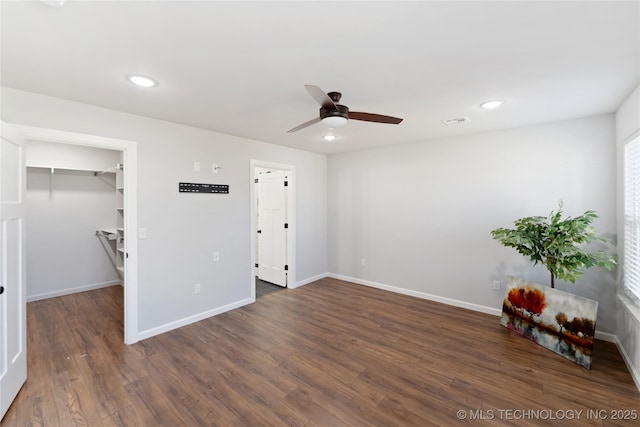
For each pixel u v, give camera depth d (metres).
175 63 1.87
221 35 1.56
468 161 3.77
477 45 1.67
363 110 2.79
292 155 4.69
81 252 4.60
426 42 1.64
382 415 1.92
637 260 2.33
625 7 1.33
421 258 4.26
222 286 3.74
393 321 3.45
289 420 1.88
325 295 4.42
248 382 2.28
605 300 2.93
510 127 3.39
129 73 2.00
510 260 3.50
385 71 1.99
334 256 5.35
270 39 1.60
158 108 2.72
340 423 1.86
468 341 2.94
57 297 4.31
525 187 3.38
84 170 4.54
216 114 2.90
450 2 1.30
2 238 1.93
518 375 2.35
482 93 2.38
